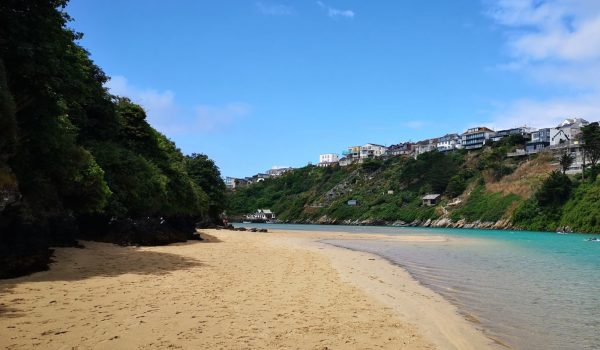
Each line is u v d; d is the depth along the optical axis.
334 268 20.23
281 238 48.66
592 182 89.12
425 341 8.55
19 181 16.70
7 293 10.52
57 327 7.94
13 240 14.13
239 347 7.43
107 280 13.30
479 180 127.88
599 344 8.79
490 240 52.75
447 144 173.12
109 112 31.09
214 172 80.38
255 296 12.14
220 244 33.09
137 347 7.10
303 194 191.25
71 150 17.92
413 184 153.75
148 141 39.34
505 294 14.43
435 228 110.56
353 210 154.38
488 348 8.39
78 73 17.81
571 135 124.31
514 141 140.00
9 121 13.20
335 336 8.47
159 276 14.79
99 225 26.47
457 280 17.58
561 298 13.83
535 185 105.38
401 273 19.45
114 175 28.22
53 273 13.94
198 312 9.80
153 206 33.00
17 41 14.48
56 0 15.84
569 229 81.31
